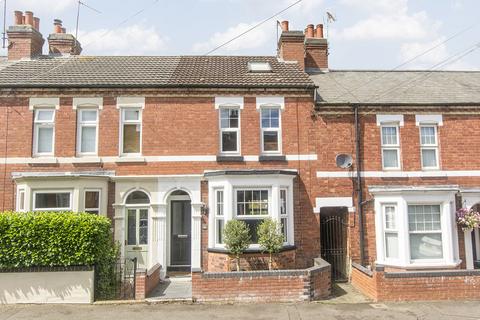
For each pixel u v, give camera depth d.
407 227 12.95
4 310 9.70
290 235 13.50
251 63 17.05
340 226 14.70
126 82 14.30
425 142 14.84
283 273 10.55
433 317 9.22
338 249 14.67
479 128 14.84
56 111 14.09
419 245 13.04
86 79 14.52
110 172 13.80
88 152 14.17
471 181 14.55
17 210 13.27
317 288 10.86
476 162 14.68
